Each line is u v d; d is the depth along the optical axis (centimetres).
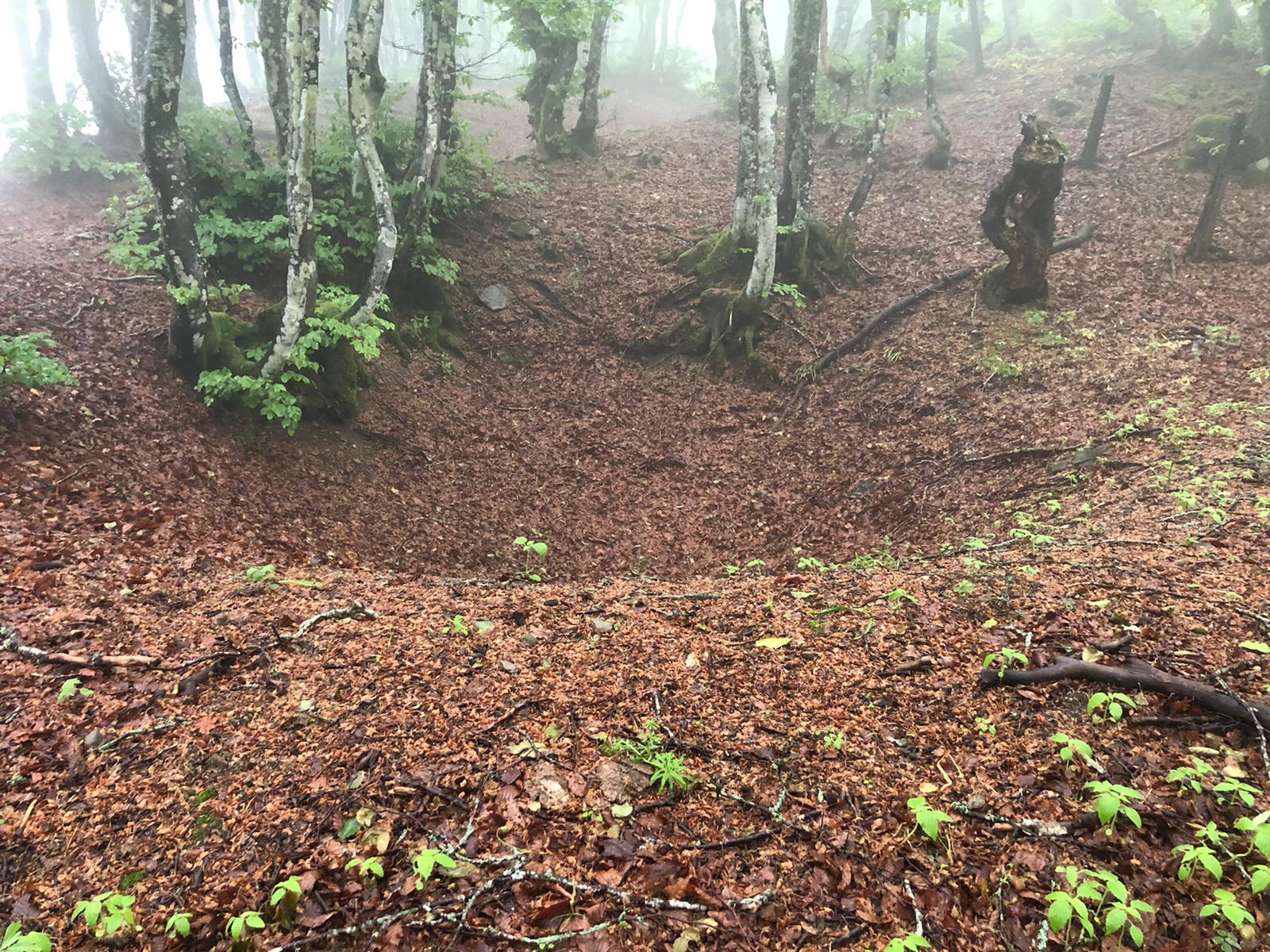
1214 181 1123
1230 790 288
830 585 530
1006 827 292
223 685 388
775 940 252
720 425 1105
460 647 437
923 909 262
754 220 1282
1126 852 276
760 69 1085
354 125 892
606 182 1673
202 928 255
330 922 257
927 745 341
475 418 1088
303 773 326
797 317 1230
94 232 1153
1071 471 761
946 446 911
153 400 805
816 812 304
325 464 874
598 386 1195
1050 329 1064
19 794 310
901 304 1198
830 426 1045
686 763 334
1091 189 1420
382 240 927
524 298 1308
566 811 306
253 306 1016
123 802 309
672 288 1312
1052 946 248
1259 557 475
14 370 665
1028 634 411
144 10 1051
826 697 380
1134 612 421
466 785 319
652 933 254
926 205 1485
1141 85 1770
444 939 252
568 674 409
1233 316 1000
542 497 959
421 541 816
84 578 486
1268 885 238
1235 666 362
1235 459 658
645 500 973
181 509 677
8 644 396
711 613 485
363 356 1025
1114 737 332
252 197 1106
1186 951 242
